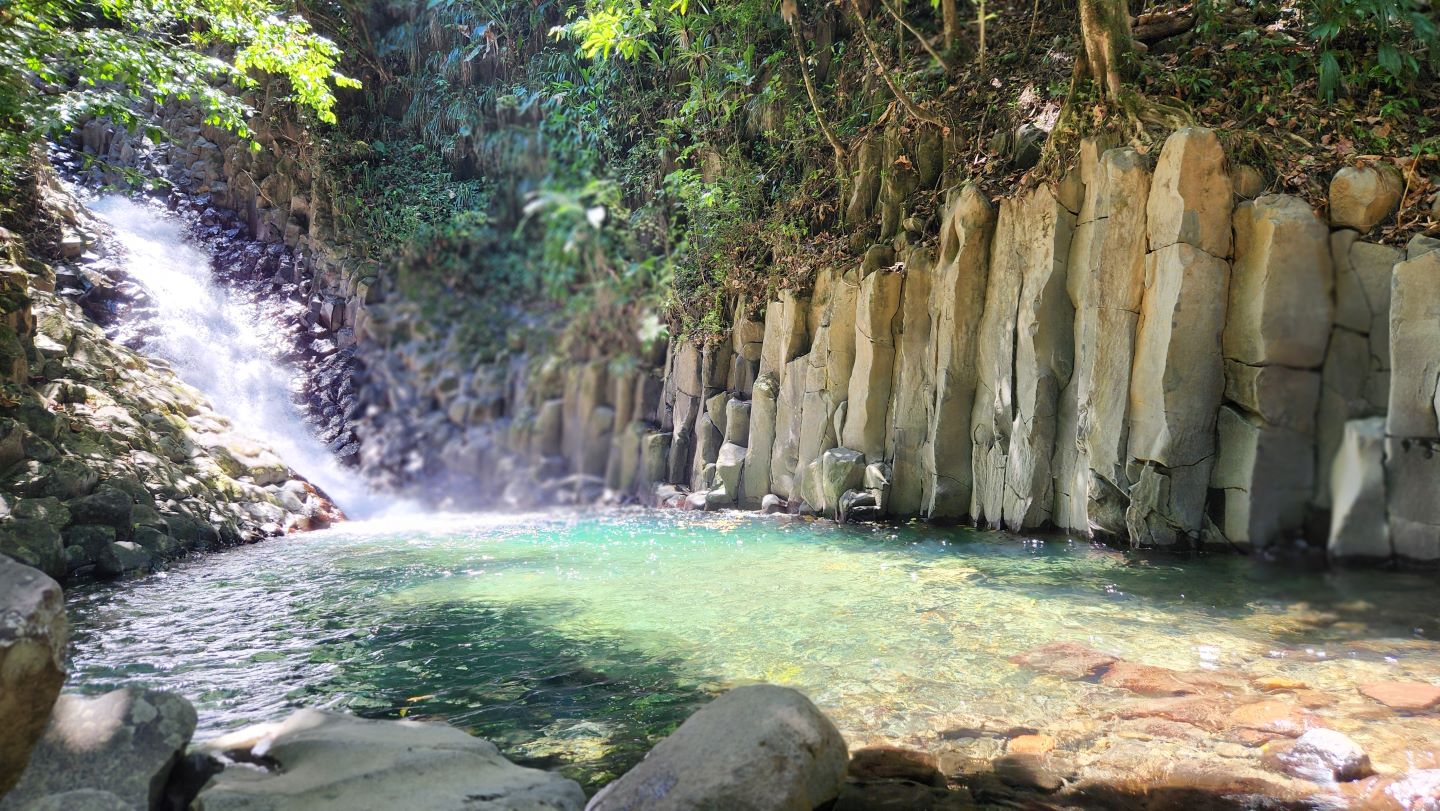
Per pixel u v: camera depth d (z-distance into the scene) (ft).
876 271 27.43
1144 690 11.22
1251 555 18.71
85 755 8.16
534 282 40.37
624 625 15.55
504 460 37.81
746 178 34.94
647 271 37.47
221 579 20.22
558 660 13.58
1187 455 19.62
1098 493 21.01
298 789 7.91
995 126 28.04
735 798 7.75
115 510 21.49
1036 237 22.99
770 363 32.35
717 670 12.88
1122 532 20.72
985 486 24.73
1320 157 19.86
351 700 11.91
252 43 26.43
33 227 35.81
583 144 40.73
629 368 37.42
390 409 39.73
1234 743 9.46
